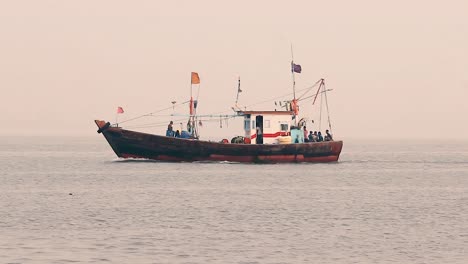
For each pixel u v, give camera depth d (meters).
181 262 122.25
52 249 131.38
